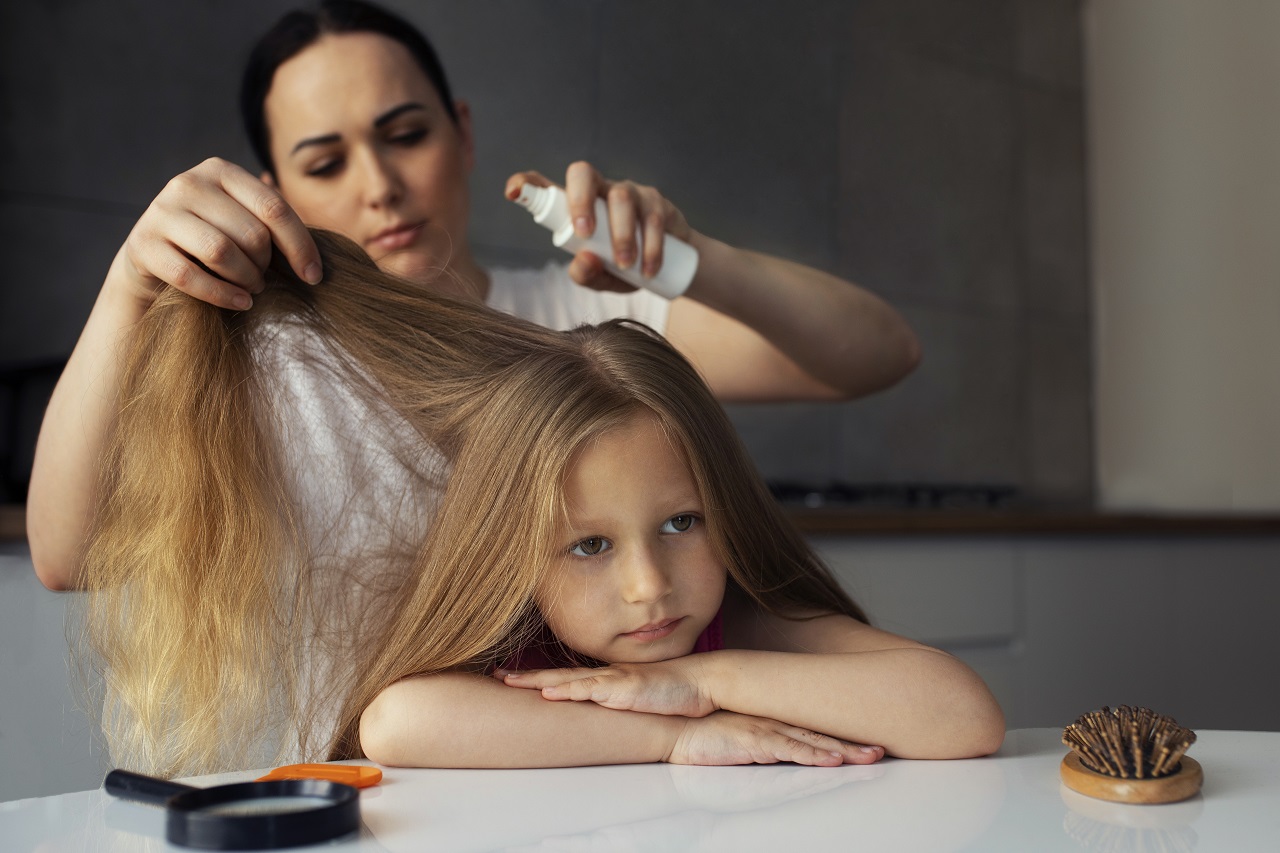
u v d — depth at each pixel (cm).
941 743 55
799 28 213
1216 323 215
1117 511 196
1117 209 236
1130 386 233
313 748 66
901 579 152
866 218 217
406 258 111
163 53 161
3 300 149
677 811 44
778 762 54
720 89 205
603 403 59
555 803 46
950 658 58
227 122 167
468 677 57
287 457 68
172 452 63
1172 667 178
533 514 58
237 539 63
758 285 92
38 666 96
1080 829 41
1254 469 207
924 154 225
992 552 161
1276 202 204
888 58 222
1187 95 221
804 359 102
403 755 53
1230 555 186
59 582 79
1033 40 241
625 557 58
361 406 69
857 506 196
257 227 63
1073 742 49
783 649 69
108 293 71
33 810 45
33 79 152
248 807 42
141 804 46
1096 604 172
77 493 73
